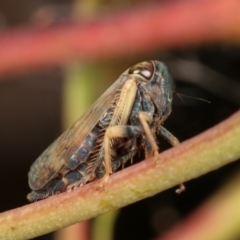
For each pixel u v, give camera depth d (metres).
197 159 0.07
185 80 0.12
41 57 0.08
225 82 0.12
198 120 0.12
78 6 0.09
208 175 0.12
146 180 0.07
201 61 0.12
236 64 0.12
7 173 0.13
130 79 0.09
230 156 0.07
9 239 0.07
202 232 0.08
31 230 0.07
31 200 0.09
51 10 0.09
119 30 0.08
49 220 0.07
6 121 0.14
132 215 0.12
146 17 0.08
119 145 0.09
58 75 0.13
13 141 0.14
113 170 0.09
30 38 0.08
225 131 0.07
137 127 0.09
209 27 0.07
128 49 0.08
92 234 0.09
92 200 0.07
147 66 0.09
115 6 0.08
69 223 0.07
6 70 0.08
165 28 0.07
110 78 0.09
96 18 0.08
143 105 0.09
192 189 0.12
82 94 0.09
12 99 0.13
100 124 0.09
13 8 0.13
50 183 0.09
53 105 0.13
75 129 0.09
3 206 0.13
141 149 0.09
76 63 0.08
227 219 0.08
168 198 0.12
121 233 0.12
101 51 0.08
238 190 0.08
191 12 0.07
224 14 0.07
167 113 0.09
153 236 0.12
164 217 0.12
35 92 0.13
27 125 0.14
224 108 0.12
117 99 0.09
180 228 0.08
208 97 0.12
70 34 0.08
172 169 0.07
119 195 0.07
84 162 0.09
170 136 0.09
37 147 0.14
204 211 0.08
